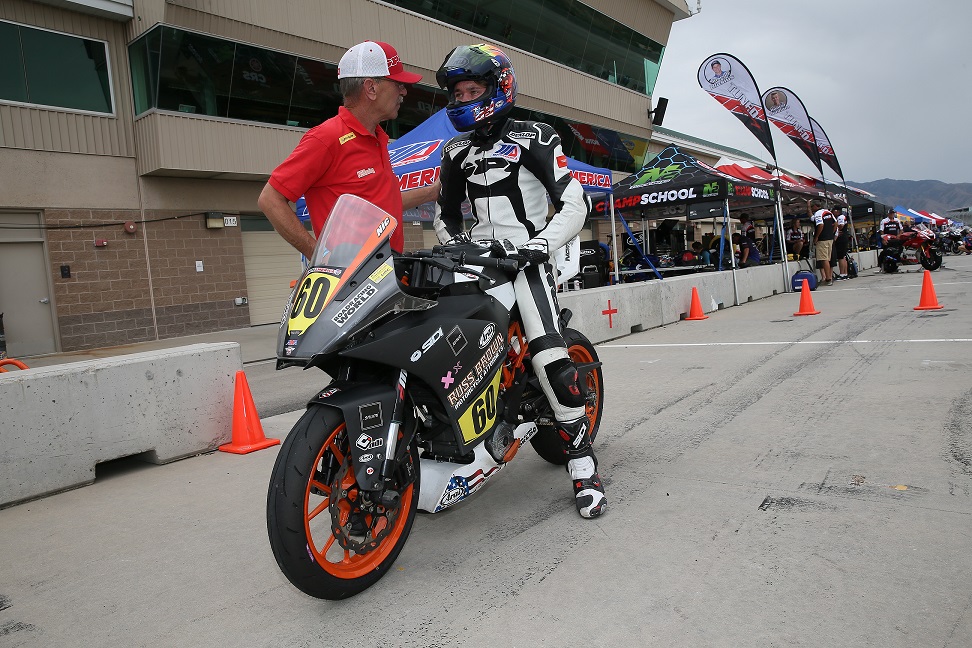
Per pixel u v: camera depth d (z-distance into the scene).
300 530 2.22
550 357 3.04
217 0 14.46
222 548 3.10
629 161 30.11
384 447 2.39
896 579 2.32
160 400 4.60
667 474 3.60
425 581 2.60
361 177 3.27
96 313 13.76
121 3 13.55
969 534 2.61
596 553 2.71
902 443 3.77
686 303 10.92
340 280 2.36
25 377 3.97
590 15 25.58
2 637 2.42
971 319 8.05
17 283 12.92
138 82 14.05
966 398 4.59
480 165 3.11
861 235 32.12
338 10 16.92
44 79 13.06
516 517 3.17
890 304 10.56
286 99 16.06
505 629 2.21
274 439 4.98
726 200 12.96
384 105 3.23
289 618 2.41
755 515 2.96
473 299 2.78
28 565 3.06
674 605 2.27
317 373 8.46
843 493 3.13
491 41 21.97
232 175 15.11
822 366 6.07
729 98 15.15
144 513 3.65
